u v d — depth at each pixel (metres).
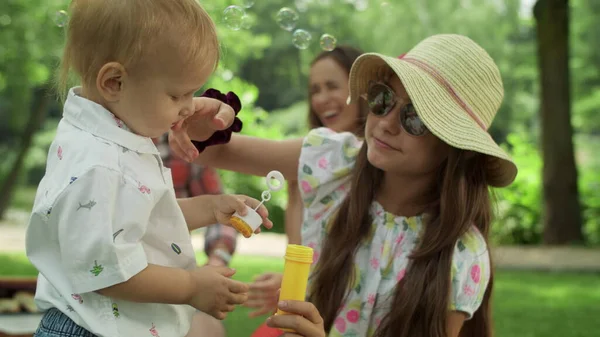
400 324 1.82
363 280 1.95
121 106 1.43
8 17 10.94
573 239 9.07
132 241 1.38
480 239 1.94
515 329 4.41
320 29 21.97
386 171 1.97
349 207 1.98
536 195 9.48
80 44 1.43
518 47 23.02
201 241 8.48
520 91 22.86
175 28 1.40
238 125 1.91
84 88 1.47
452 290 1.85
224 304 1.42
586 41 21.80
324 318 1.93
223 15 2.13
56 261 1.43
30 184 19.47
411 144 1.84
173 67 1.41
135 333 1.42
